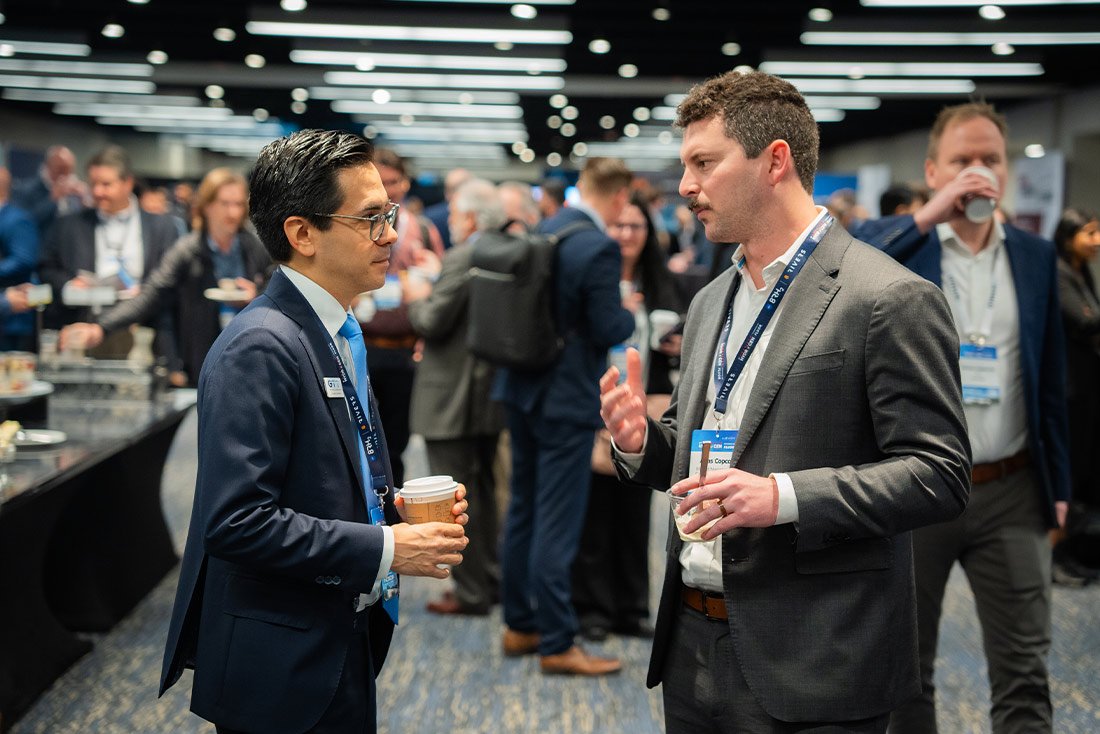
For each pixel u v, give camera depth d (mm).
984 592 2463
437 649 3844
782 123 1615
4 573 3230
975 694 3393
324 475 1594
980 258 2453
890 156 19828
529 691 3443
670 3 9695
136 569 4312
